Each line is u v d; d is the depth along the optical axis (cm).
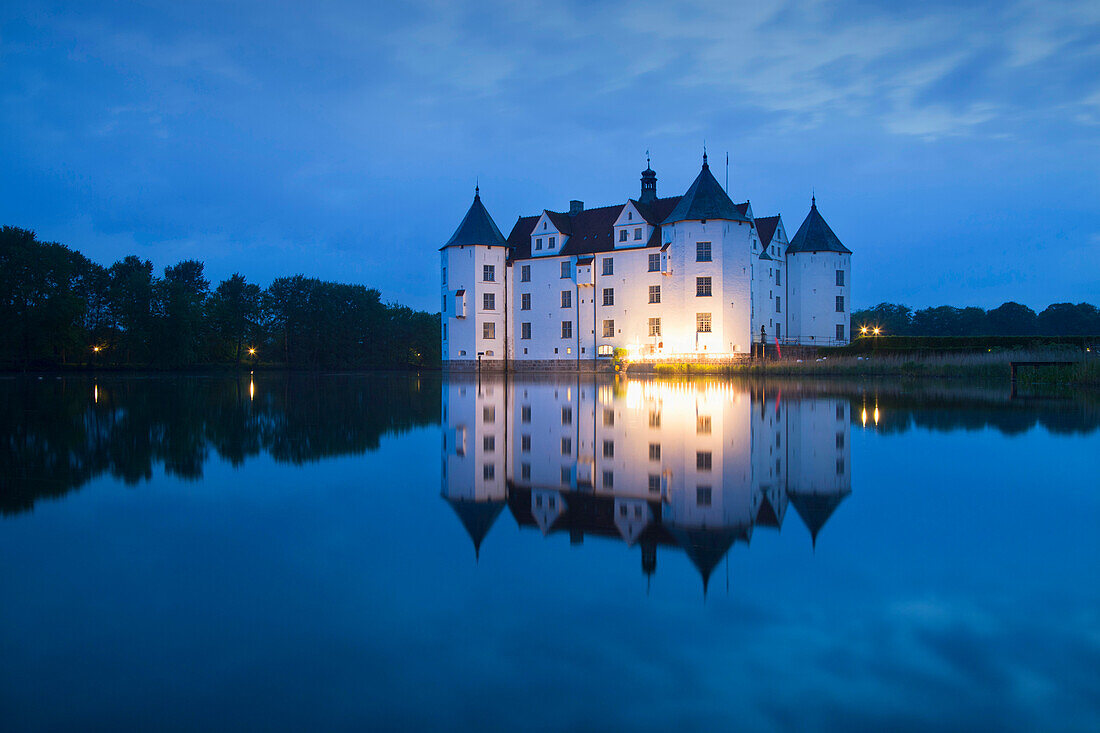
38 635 389
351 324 10456
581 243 6512
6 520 646
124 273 9038
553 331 6575
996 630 397
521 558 538
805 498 755
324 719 306
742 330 5825
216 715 311
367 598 450
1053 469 918
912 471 915
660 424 1570
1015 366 2752
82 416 1755
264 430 1434
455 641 386
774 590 464
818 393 2631
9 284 6506
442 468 965
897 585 471
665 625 407
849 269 6906
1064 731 299
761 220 6706
